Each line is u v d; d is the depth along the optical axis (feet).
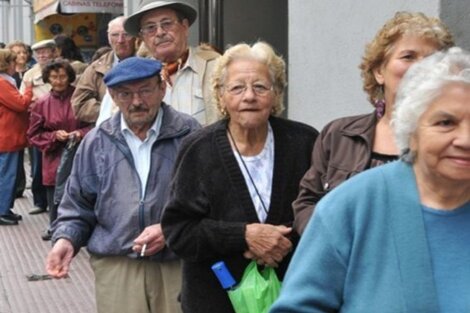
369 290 9.14
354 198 9.43
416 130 9.18
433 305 8.89
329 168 12.71
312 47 22.81
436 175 9.04
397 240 9.13
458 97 8.86
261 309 13.12
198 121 18.28
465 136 8.80
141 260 16.16
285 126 14.11
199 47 19.84
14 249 35.94
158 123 16.35
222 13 38.50
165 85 16.85
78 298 28.76
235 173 13.58
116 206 16.14
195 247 13.50
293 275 9.57
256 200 13.56
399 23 12.39
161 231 14.70
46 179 35.29
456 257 9.01
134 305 16.26
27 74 40.57
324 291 9.40
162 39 18.88
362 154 12.50
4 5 94.17
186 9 19.06
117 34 29.01
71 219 16.35
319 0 22.24
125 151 16.22
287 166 13.79
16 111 39.68
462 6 16.83
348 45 20.58
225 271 13.29
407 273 9.00
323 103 22.15
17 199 47.91
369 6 19.52
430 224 9.14
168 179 16.14
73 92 34.24
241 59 13.65
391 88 12.30
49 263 16.08
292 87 24.27
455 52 9.32
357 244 9.27
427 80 9.08
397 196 9.29
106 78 15.99
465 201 9.19
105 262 16.46
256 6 38.70
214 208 13.56
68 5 56.08
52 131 34.50
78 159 16.52
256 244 13.19
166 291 16.14
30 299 28.78
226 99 13.71
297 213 13.02
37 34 65.46
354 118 12.96
